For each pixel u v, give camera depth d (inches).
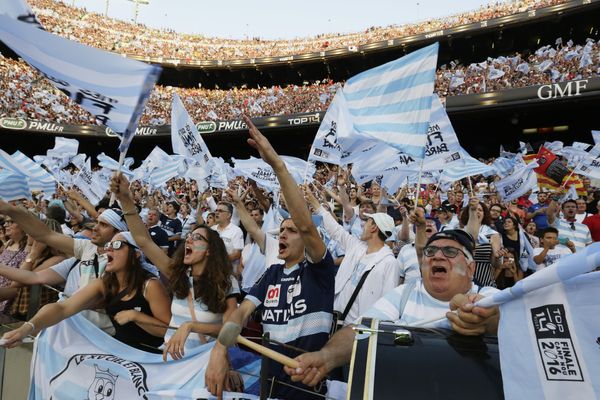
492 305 69.4
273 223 242.4
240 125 1032.2
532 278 63.8
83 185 406.9
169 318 120.3
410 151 155.9
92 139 1180.5
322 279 106.3
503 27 1096.2
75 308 115.4
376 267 150.5
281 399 96.7
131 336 114.0
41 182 318.3
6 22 100.3
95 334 113.8
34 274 141.3
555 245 242.5
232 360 105.7
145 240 122.0
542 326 62.9
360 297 148.1
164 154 488.4
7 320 133.3
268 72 1510.8
